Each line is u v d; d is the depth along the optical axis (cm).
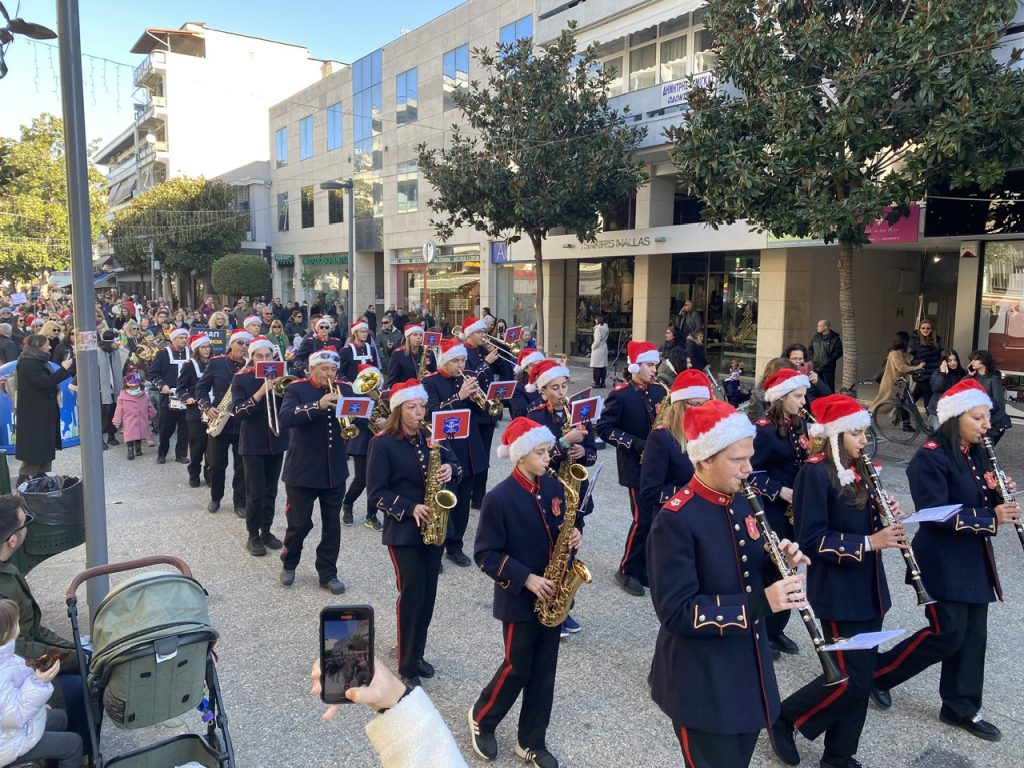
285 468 600
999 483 404
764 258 1672
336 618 170
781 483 482
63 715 341
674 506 287
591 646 511
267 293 4203
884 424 1202
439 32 2644
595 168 1591
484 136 1769
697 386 503
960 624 393
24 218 3488
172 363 1052
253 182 4194
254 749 393
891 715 429
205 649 325
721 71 1111
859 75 927
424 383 759
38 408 840
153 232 3925
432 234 2817
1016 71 919
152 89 5203
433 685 459
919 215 1309
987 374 900
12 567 380
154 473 1008
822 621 371
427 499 461
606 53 1905
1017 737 405
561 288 2352
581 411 548
